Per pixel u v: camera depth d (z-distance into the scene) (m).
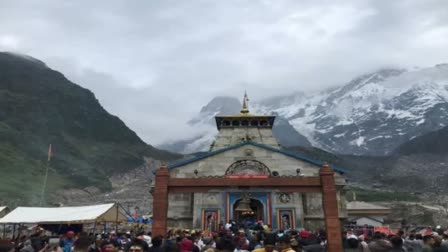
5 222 31.12
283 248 9.91
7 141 160.12
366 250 16.84
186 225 34.28
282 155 37.59
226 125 54.09
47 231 37.09
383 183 174.00
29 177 137.00
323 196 19.33
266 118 53.84
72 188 143.12
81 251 9.45
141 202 103.19
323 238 19.25
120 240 18.44
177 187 20.38
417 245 15.49
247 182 19.89
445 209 90.75
